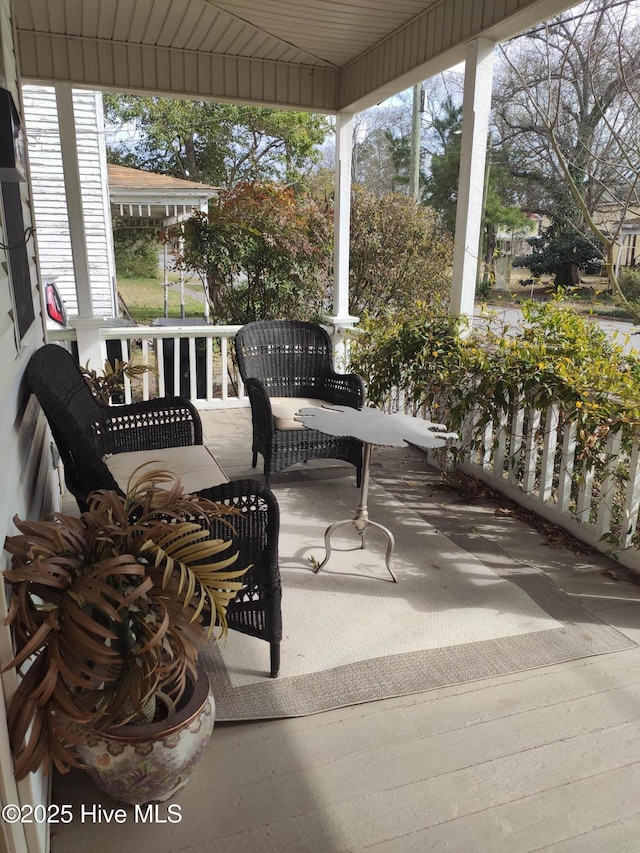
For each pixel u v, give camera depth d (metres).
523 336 3.47
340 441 3.72
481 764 1.76
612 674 2.16
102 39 4.38
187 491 2.46
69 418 1.92
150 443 3.13
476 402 3.57
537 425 3.37
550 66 4.78
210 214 8.30
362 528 2.84
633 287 4.30
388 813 1.60
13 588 1.26
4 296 1.66
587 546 3.09
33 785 1.35
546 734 1.88
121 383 5.26
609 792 1.68
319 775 1.72
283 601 2.58
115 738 1.44
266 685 2.07
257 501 1.93
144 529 1.40
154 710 1.59
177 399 3.14
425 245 8.05
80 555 1.35
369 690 2.05
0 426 1.42
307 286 8.41
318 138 14.06
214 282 8.59
